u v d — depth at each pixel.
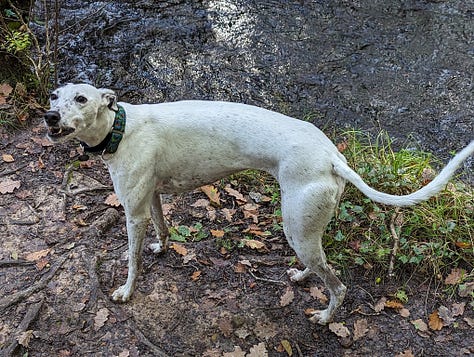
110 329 1.48
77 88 1.26
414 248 1.70
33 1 2.48
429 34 2.88
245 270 1.66
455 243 1.74
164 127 1.37
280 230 1.80
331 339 1.50
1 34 2.27
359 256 1.71
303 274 1.61
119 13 2.93
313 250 1.36
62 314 1.50
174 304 1.55
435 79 2.62
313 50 2.78
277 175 1.34
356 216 1.83
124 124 1.33
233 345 1.47
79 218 1.79
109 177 1.97
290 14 3.00
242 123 1.35
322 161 1.29
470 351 1.47
